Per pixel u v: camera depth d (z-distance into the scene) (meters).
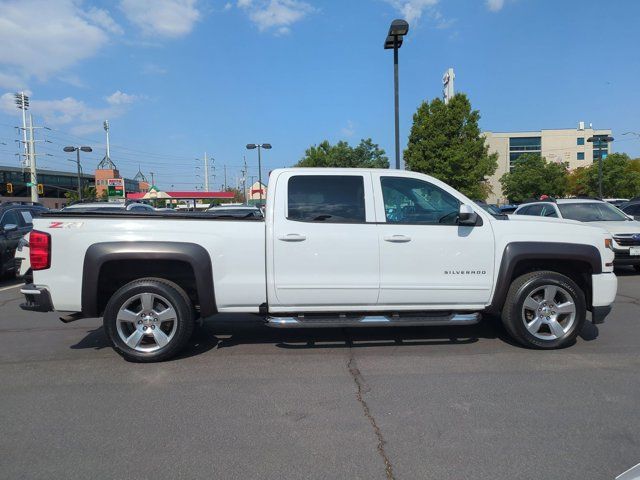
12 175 83.94
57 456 3.37
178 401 4.25
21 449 3.46
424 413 3.95
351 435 3.61
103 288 5.41
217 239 5.14
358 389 4.46
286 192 5.28
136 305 5.30
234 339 6.11
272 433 3.65
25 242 9.23
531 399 4.19
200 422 3.85
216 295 5.17
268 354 5.51
